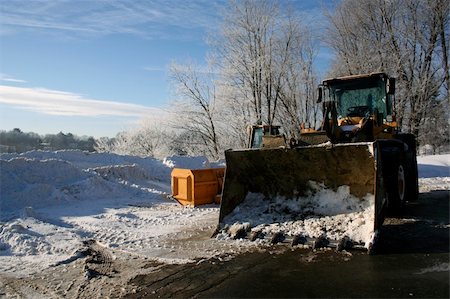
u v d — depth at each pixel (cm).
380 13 2602
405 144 862
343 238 555
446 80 2520
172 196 1051
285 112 2752
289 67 2675
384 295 396
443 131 2648
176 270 504
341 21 2675
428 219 743
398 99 2495
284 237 602
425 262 491
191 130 2797
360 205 610
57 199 1005
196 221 808
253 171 706
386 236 622
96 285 465
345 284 430
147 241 652
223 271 490
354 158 607
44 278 495
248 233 639
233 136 2741
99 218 838
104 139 3064
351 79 870
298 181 675
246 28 2600
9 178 1002
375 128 757
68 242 650
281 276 464
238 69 2617
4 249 620
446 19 2500
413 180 923
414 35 2539
